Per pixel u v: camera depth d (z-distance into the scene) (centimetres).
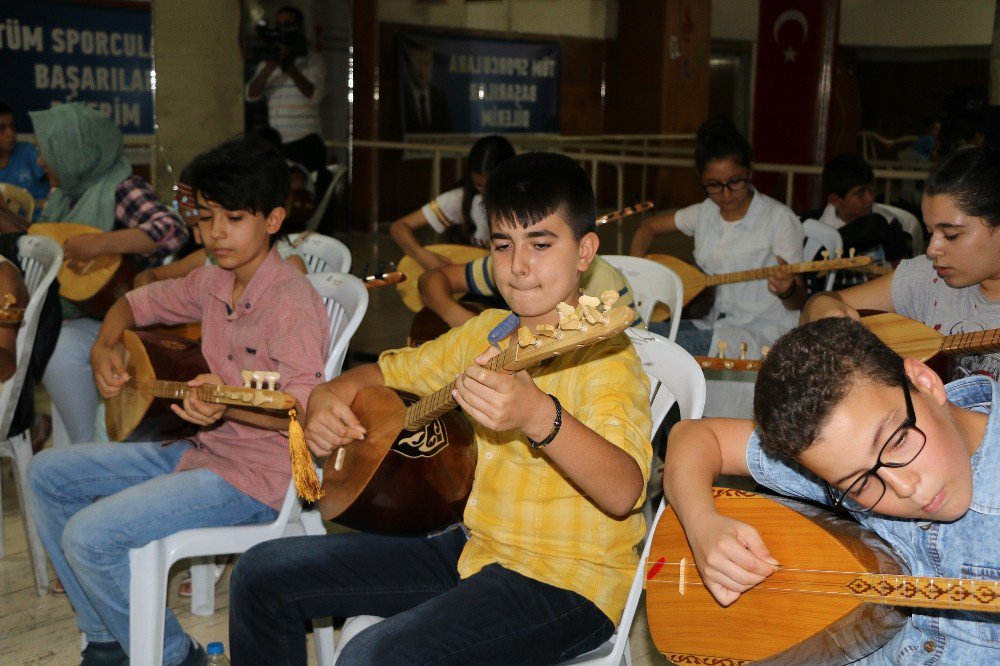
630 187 1237
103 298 343
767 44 745
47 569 288
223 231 222
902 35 1137
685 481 158
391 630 157
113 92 810
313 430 190
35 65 767
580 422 150
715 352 338
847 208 409
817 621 145
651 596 161
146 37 821
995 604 130
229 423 226
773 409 128
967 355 215
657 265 316
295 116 733
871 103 1429
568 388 168
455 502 177
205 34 627
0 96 752
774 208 358
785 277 339
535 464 169
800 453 128
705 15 1234
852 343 124
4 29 750
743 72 1434
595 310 129
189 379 229
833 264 338
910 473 122
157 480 215
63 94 784
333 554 181
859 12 1149
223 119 644
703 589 157
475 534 179
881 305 242
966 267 202
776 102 746
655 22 1194
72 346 325
